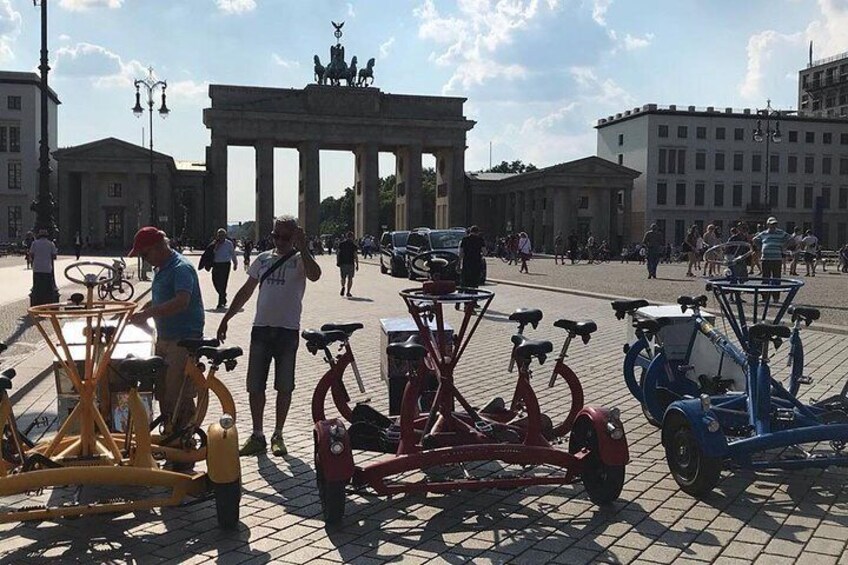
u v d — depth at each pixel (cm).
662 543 528
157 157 9138
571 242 5475
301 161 9650
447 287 616
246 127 9094
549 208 9400
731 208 9700
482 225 10894
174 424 658
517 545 529
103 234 9262
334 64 9731
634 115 9788
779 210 9812
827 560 498
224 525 561
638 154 9750
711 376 819
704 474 603
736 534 543
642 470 687
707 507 596
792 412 643
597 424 591
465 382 1060
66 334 709
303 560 509
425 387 701
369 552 520
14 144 9431
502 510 595
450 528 561
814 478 665
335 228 15775
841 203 9956
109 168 9069
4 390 553
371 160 9450
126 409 671
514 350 625
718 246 1009
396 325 880
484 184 10706
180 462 636
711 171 9656
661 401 796
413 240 3584
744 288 699
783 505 600
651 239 3306
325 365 1202
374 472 556
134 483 541
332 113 9344
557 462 582
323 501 574
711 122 9650
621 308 820
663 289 2644
